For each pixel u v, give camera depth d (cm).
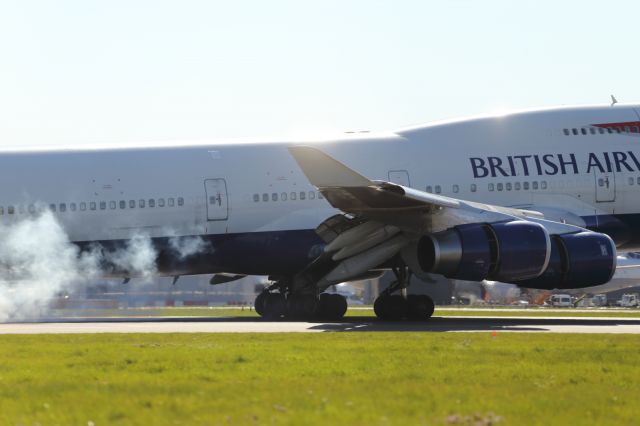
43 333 9094
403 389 4841
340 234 10781
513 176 11700
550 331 9125
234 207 11550
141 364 6075
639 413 4184
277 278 12294
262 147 11838
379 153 11731
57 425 3931
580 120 12019
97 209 11406
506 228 10131
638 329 9500
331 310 12169
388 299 11406
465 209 10331
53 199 11388
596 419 4047
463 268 10069
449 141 11869
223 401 4447
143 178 11494
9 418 4094
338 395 4625
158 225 11462
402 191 9656
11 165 11450
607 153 11875
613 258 10425
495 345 7231
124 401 4469
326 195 9994
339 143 11812
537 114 12100
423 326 10131
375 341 7650
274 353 6650
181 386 4978
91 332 9200
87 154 11600
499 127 11975
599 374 5503
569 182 11744
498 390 4850
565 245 10381
